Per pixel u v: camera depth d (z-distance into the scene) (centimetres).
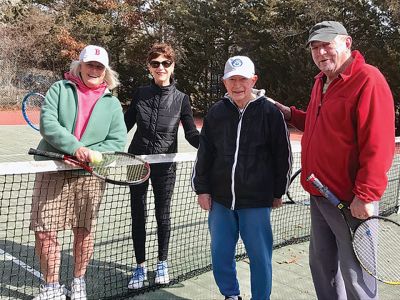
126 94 2795
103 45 2675
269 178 308
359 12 2005
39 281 374
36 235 322
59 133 298
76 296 334
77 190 325
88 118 319
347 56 275
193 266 414
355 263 278
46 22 2512
